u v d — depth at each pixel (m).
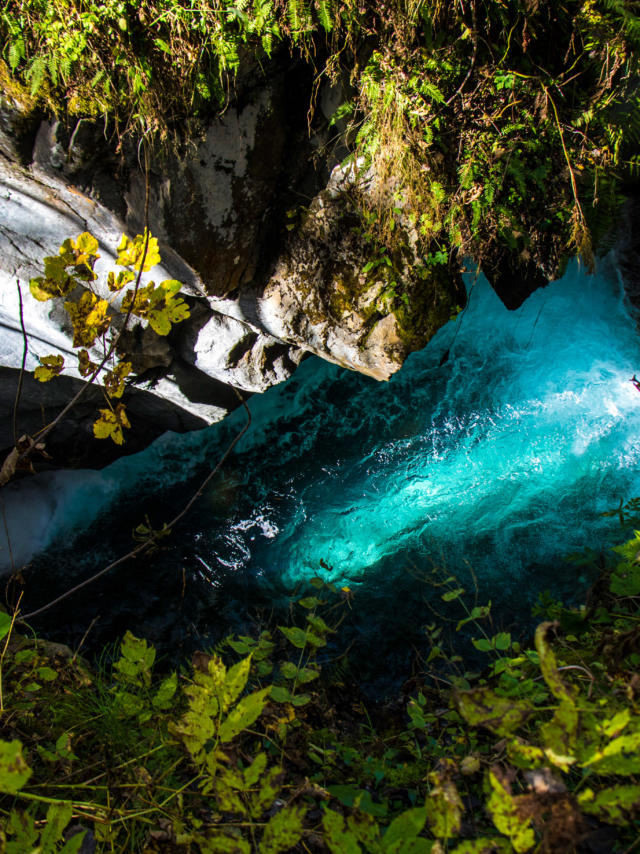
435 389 5.51
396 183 3.74
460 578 4.30
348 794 1.77
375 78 3.41
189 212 3.46
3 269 3.55
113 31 2.84
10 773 0.92
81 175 3.20
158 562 4.73
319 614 4.26
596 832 1.42
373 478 5.17
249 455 5.38
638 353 5.11
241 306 4.04
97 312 1.57
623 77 3.75
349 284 3.98
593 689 1.87
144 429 4.87
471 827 1.69
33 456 4.67
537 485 4.83
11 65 2.83
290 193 3.77
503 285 4.48
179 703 2.36
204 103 3.21
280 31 3.16
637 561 2.28
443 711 2.55
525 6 3.44
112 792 1.68
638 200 4.87
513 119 3.69
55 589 4.55
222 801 1.16
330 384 5.53
